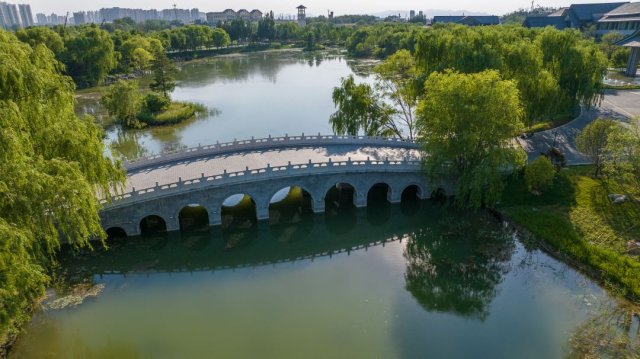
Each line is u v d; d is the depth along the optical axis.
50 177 25.59
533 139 63.25
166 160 51.06
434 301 36.00
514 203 48.66
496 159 45.09
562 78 66.75
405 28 186.62
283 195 55.53
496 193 46.97
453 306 35.25
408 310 34.88
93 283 38.62
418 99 64.50
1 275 22.64
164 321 33.84
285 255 44.53
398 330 32.47
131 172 48.38
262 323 33.50
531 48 61.16
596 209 44.84
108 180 36.62
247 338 31.83
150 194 43.00
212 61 186.12
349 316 34.12
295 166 47.28
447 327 32.66
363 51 191.75
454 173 49.88
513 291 36.59
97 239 43.59
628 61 106.69
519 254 41.72
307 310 34.97
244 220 49.56
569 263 39.16
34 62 31.47
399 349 30.44
